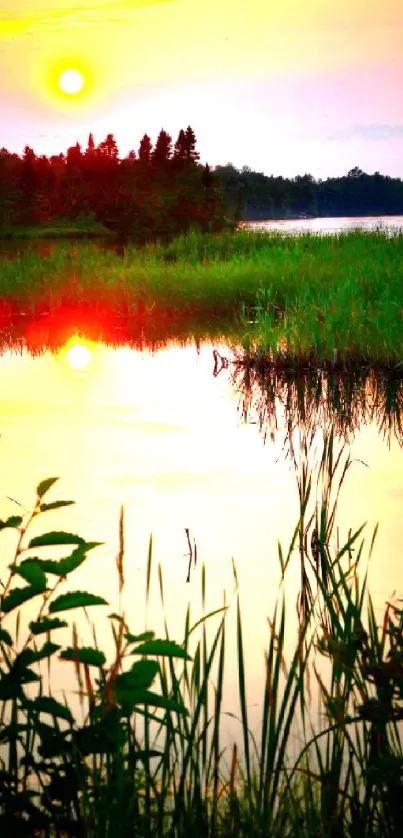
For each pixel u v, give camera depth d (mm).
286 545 4746
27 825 2018
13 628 3615
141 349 12195
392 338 10742
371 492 5727
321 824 2398
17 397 8734
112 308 15922
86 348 12273
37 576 1990
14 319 15328
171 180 48094
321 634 3570
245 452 6777
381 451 6895
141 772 2496
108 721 1991
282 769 2484
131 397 8836
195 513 5254
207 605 3955
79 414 7965
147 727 2488
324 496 4684
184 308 15656
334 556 4562
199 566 4410
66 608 1991
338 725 2436
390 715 2322
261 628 3709
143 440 7051
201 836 2365
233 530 4965
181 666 3312
